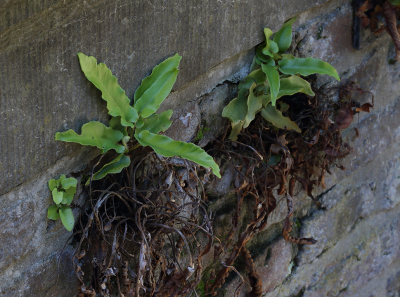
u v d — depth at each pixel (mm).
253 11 1316
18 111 1132
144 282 1269
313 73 1382
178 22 1238
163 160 1252
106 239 1252
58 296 1262
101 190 1211
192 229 1287
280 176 1382
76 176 1234
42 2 1107
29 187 1180
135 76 1223
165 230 1242
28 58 1122
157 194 1255
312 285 1664
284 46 1366
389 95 1640
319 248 1629
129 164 1229
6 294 1198
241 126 1360
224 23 1290
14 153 1143
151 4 1203
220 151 1392
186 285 1295
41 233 1214
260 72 1363
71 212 1218
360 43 1489
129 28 1194
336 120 1453
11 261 1189
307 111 1434
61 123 1172
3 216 1163
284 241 1561
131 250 1316
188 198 1362
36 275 1226
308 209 1593
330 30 1447
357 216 1701
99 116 1210
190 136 1339
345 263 1723
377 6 1461
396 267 2016
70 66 1158
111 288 1275
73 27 1146
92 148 1232
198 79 1313
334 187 1607
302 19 1405
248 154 1408
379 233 1836
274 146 1390
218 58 1306
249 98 1346
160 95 1232
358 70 1532
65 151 1191
